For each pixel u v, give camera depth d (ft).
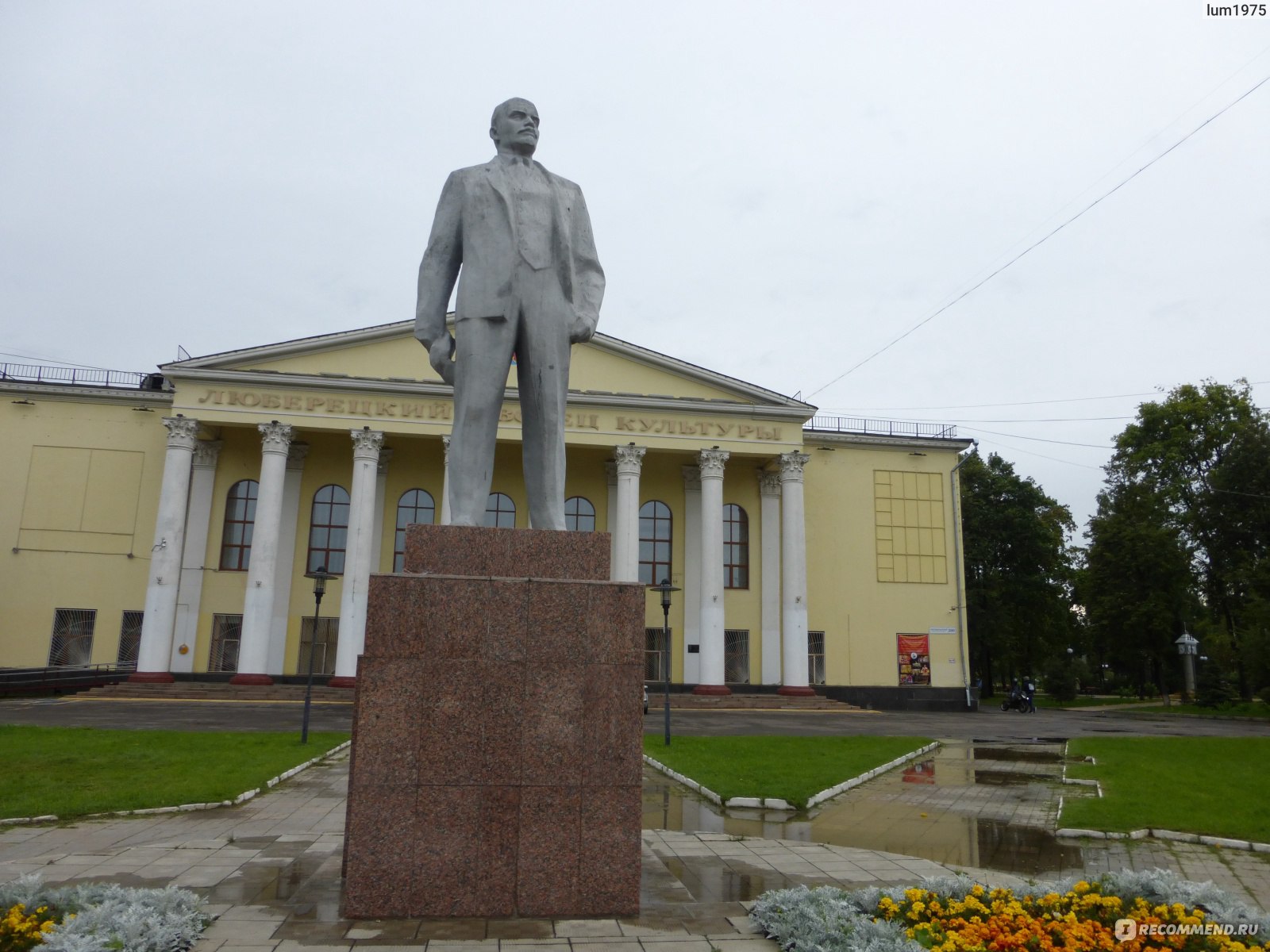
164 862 24.63
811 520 130.41
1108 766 54.90
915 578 130.41
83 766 45.83
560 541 19.77
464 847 17.90
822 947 16.21
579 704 18.57
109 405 118.52
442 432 112.47
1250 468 141.59
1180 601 149.07
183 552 116.06
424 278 22.81
